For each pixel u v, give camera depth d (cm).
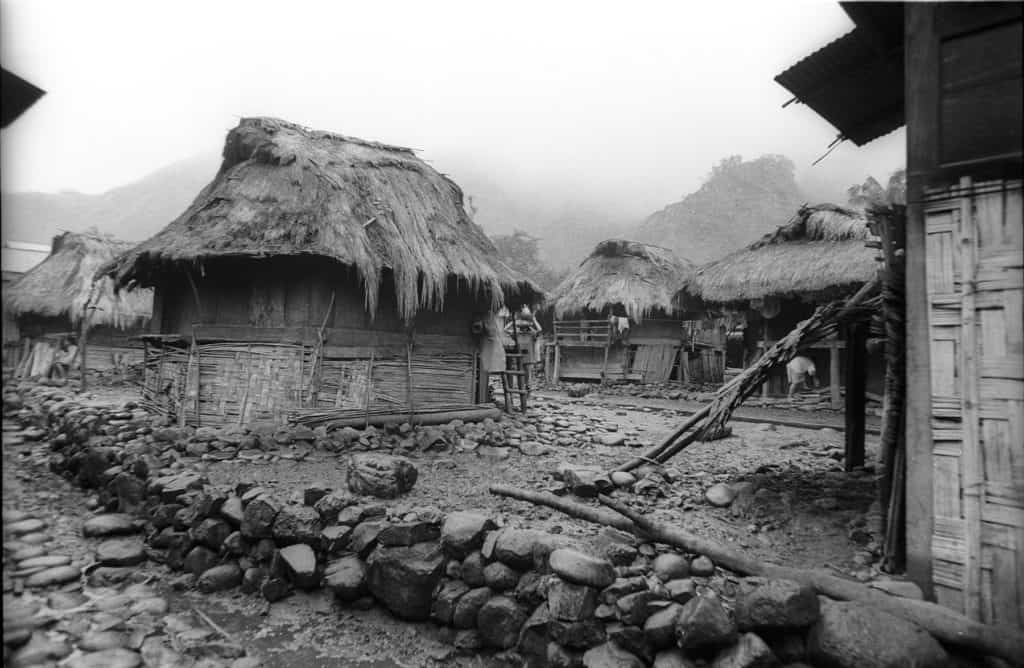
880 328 484
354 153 960
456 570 417
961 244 315
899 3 394
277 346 777
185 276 866
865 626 280
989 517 302
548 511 487
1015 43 301
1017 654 265
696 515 485
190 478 563
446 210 997
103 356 1512
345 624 417
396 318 873
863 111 548
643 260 2070
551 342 2103
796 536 434
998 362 302
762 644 296
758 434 965
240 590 468
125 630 392
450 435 801
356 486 523
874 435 947
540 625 356
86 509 616
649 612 330
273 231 760
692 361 1942
